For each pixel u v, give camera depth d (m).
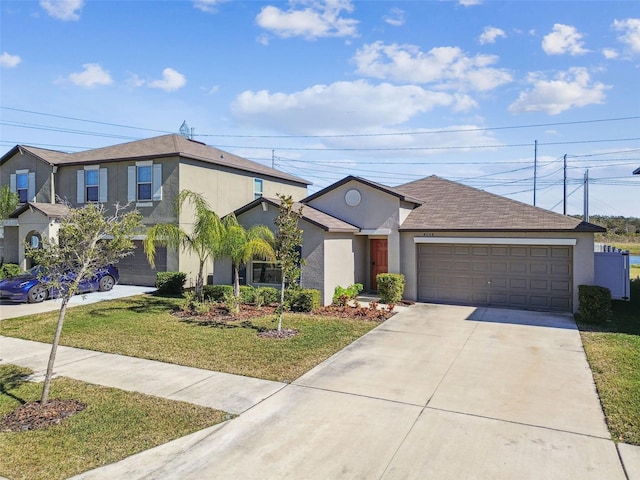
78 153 22.45
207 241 13.45
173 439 5.47
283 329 11.20
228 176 21.67
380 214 16.27
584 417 6.00
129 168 19.75
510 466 4.78
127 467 4.86
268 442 5.38
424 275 15.84
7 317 12.98
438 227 15.21
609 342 9.84
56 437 5.50
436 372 7.95
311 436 5.52
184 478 4.64
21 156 22.34
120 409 6.32
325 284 14.41
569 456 4.98
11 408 6.39
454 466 4.79
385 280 15.08
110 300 15.82
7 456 5.05
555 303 13.86
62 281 6.64
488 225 14.56
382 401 6.61
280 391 7.04
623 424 5.73
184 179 19.02
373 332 10.97
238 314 13.06
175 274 17.19
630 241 44.31
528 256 14.21
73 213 6.59
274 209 15.35
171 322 12.12
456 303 15.19
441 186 19.14
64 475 4.69
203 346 9.66
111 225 6.77
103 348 9.59
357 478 4.59
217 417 6.07
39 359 8.88
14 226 21.52
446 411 6.23
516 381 7.44
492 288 14.76
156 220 19.16
